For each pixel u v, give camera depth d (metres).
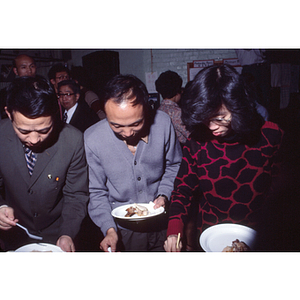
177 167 1.42
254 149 1.05
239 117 0.87
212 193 1.14
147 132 1.24
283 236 1.02
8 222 1.08
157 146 1.28
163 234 1.46
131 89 0.97
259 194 1.10
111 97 0.97
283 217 1.04
